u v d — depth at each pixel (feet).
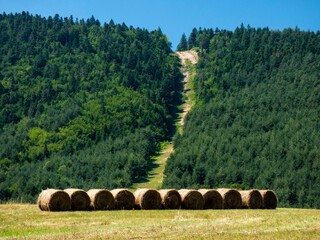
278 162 453.99
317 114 550.77
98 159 533.96
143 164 524.93
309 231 88.74
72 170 507.30
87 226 99.09
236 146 513.86
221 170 457.68
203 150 513.86
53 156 561.84
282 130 533.96
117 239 80.28
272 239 79.87
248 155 482.69
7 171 522.06
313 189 392.68
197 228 93.61
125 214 131.34
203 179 471.62
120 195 156.35
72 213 131.34
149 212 141.79
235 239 79.92
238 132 567.59
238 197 178.60
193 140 579.48
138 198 159.33
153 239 80.38
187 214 134.00
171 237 82.33
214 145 532.73
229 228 93.61
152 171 545.85
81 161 534.37
